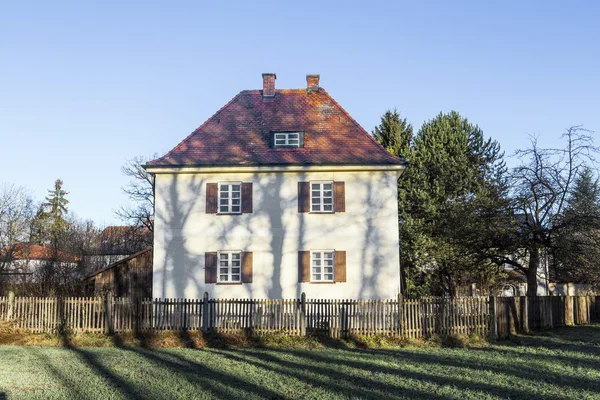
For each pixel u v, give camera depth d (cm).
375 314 2027
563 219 2553
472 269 3194
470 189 3847
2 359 1534
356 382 1227
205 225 2584
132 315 2041
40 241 4844
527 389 1148
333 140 2728
